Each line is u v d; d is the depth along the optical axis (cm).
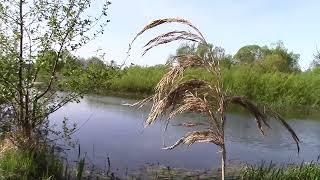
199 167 1274
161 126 1880
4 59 1119
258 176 1094
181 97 572
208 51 579
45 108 1216
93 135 1680
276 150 1602
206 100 574
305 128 2162
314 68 4731
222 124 592
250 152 1542
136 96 3394
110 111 2361
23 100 1190
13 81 1136
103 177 1109
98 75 1209
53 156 1131
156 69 4009
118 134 1717
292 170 1143
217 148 1542
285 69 5706
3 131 1167
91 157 1318
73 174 1101
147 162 1301
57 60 1195
